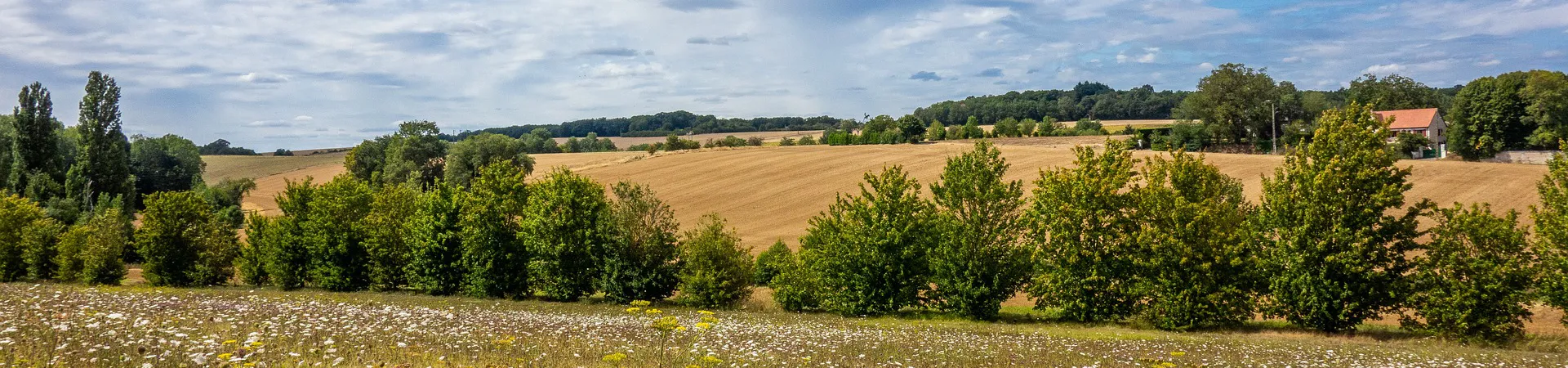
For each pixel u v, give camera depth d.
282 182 126.94
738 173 100.94
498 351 15.02
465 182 99.62
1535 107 93.94
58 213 66.94
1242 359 21.00
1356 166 30.08
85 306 17.47
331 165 143.75
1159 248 32.25
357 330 16.12
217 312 18.44
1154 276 32.88
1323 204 30.41
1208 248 32.00
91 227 47.06
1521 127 97.81
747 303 39.00
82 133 77.56
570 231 39.22
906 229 35.94
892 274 36.84
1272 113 115.75
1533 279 27.73
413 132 106.00
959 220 36.38
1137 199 33.31
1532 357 24.30
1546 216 27.91
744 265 38.53
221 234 47.66
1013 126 168.12
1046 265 34.62
